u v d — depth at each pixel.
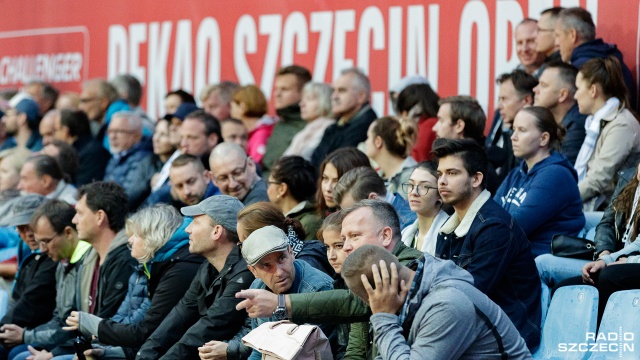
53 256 29.36
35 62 48.22
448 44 35.81
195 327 23.38
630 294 21.09
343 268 18.19
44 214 29.09
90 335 26.39
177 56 43.38
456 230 22.28
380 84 37.34
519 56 32.16
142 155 38.22
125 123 38.22
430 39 36.22
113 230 28.42
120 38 45.22
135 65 44.72
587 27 30.25
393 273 17.88
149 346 24.47
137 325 25.53
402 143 27.73
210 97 37.97
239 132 34.41
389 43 37.16
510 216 22.19
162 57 43.88
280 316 19.78
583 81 27.69
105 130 41.94
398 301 17.94
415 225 24.28
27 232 30.94
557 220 25.17
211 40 42.34
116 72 45.38
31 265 30.72
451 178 22.23
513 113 29.20
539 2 34.00
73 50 46.91
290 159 26.67
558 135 25.67
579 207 25.42
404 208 26.05
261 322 22.33
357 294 18.30
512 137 25.55
